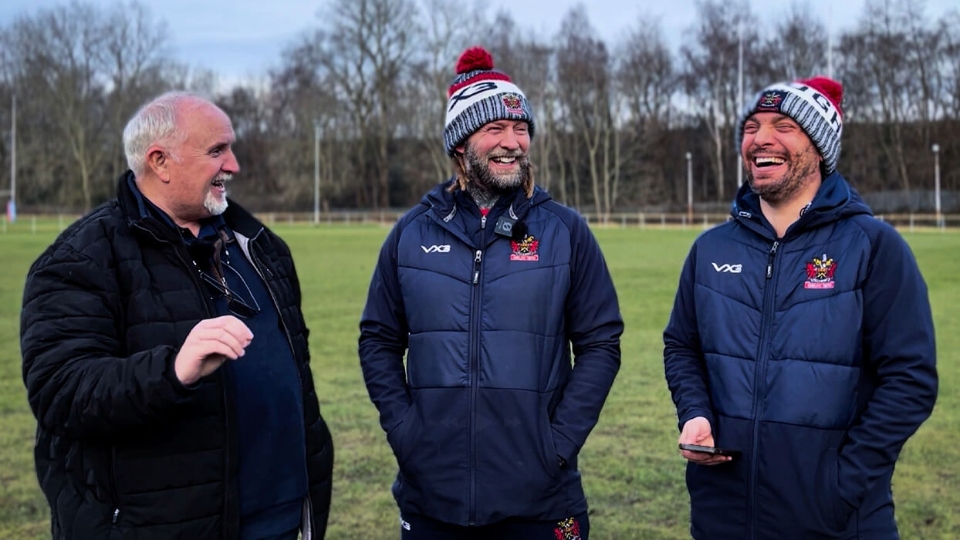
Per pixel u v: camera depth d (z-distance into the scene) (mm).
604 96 56000
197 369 2236
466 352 2814
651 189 57875
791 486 2564
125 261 2523
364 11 56812
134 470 2449
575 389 2877
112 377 2264
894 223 39875
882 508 2590
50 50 57469
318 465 2930
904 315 2570
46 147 58344
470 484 2785
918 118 51125
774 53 54312
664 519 4230
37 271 2459
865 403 2664
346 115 58875
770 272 2713
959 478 4766
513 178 2895
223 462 2539
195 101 2674
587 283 2982
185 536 2477
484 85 2957
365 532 4129
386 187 59094
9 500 4523
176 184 2631
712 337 2768
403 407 2920
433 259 2910
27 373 2367
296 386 2812
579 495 2900
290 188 57531
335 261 21141
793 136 2719
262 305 2799
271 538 2701
